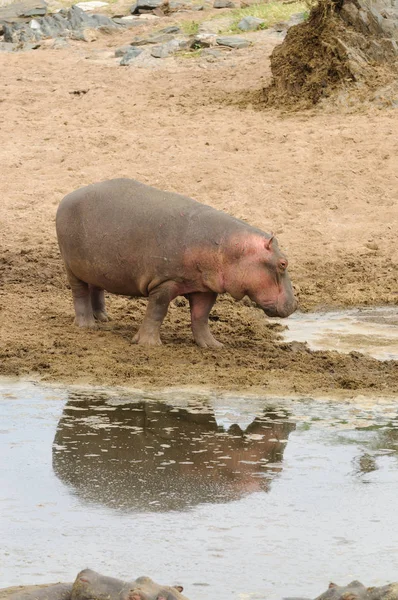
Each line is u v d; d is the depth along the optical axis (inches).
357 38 1759.4
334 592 373.7
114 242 812.6
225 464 557.9
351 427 628.7
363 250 1229.7
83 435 601.9
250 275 780.6
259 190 1396.4
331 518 487.2
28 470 542.6
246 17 2321.6
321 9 1765.5
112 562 436.1
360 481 535.8
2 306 936.9
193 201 818.2
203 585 416.8
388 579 424.2
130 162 1510.8
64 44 2332.7
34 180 1457.9
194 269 796.0
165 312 821.2
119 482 528.1
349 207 1360.7
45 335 838.5
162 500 505.4
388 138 1545.3
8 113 1769.2
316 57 1765.5
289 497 513.0
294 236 1268.5
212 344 828.0
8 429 609.6
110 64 2134.6
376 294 1061.8
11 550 446.3
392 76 1729.8
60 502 500.7
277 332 908.6
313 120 1667.1
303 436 608.7
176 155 1524.4
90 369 746.2
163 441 594.2
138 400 678.5
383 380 743.7
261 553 447.5
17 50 2336.4
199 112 1750.7
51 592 385.7
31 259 1143.0
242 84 1914.4
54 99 1862.7
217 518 484.7
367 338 887.7
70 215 836.6
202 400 681.6
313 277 1128.8
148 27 2477.9
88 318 880.3
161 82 1957.4
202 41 2197.3
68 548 449.4
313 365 780.0
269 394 700.7
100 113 1754.4
